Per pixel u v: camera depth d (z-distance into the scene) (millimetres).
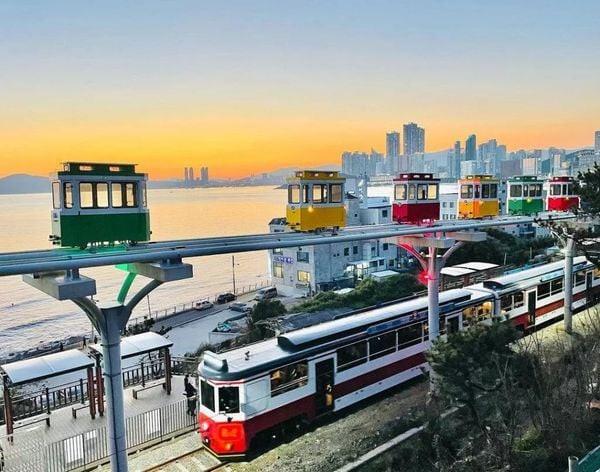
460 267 33719
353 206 60000
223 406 14289
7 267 9016
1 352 57125
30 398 18641
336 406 16828
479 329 12773
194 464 14203
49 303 86500
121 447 11555
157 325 54969
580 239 19031
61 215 11406
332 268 57031
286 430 15750
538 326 26391
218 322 54531
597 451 9727
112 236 12094
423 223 20469
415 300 21188
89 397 16625
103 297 85062
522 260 49375
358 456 14516
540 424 13430
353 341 17344
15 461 13586
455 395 13117
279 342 16062
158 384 19250
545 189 33562
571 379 15695
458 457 13273
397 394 19094
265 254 157125
